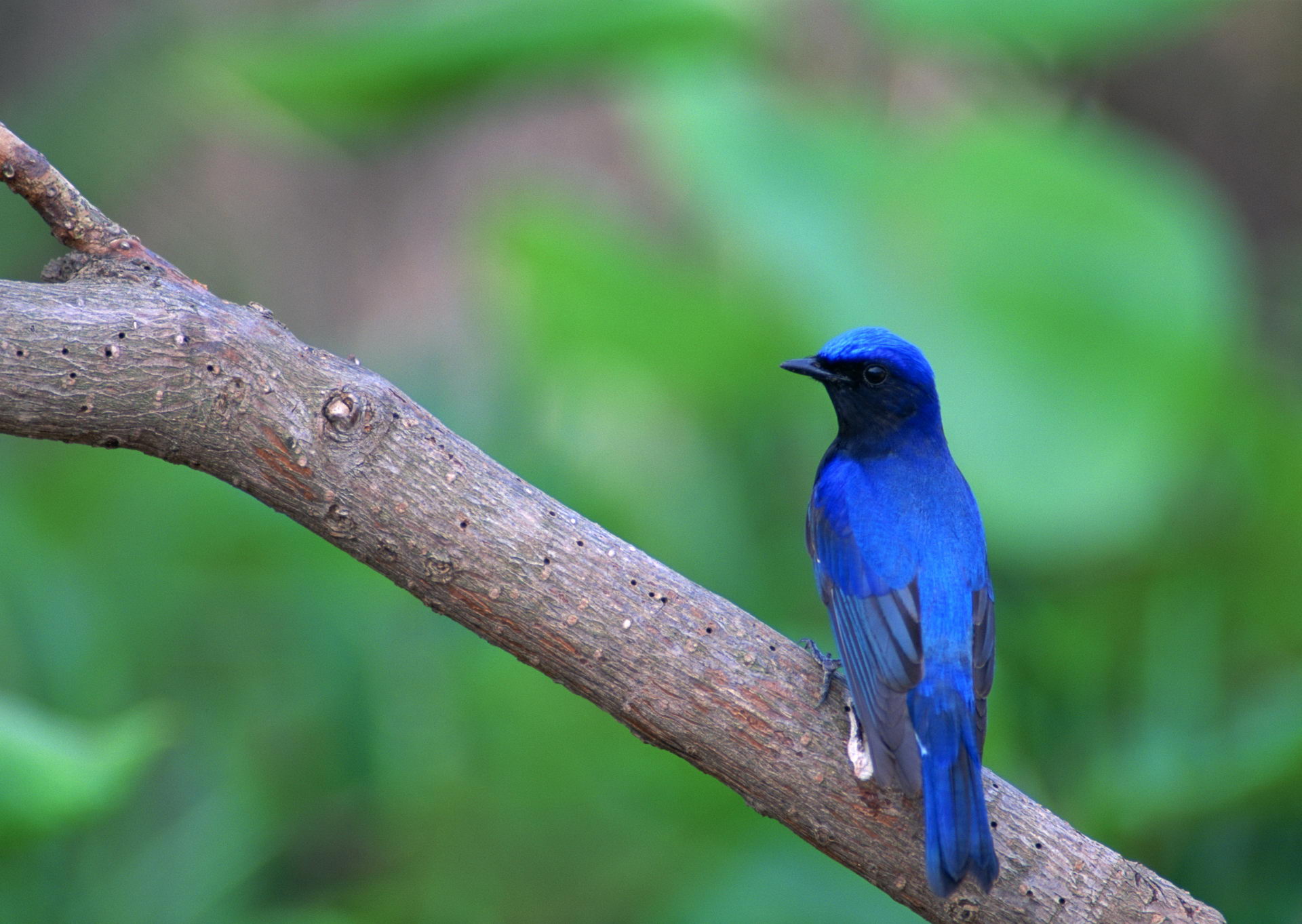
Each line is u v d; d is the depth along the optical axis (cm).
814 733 623
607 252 1267
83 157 1661
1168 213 1123
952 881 601
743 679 621
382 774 1264
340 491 595
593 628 611
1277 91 1522
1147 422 1097
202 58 1278
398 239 2098
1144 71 1520
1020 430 1098
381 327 2017
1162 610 1197
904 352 841
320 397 592
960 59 1441
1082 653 1192
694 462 1392
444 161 2138
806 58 1343
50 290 576
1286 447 1216
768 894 1086
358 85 1145
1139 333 1102
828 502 816
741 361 1334
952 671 725
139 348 573
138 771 1179
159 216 1920
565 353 1356
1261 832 1085
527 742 1250
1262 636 1202
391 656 1317
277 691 1298
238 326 592
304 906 1223
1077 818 1069
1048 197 1131
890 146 1177
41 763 762
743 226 1133
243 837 1159
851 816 625
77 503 1385
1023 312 1113
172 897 1119
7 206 1598
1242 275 1346
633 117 1197
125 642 1273
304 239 2059
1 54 1919
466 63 1121
